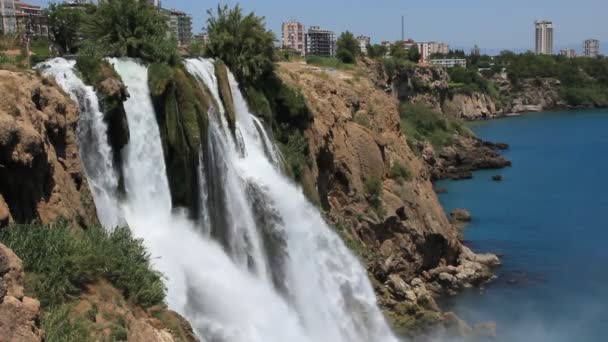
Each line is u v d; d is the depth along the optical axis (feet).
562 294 163.63
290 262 133.08
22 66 104.58
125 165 111.34
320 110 169.48
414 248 169.27
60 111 94.99
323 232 143.64
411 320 142.61
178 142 117.50
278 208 133.69
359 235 162.30
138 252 89.51
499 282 172.04
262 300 113.39
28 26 170.09
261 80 156.97
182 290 99.76
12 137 77.56
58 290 72.74
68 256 76.84
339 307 137.08
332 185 165.89
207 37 155.22
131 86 119.44
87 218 92.02
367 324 138.31
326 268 140.77
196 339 84.99
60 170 89.81
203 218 120.37
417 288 155.74
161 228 111.14
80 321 70.85
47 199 84.94
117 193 108.37
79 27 138.62
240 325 103.86
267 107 152.15
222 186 126.93
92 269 79.05
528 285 169.68
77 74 108.78
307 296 131.85
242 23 154.10
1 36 143.23
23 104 85.40
